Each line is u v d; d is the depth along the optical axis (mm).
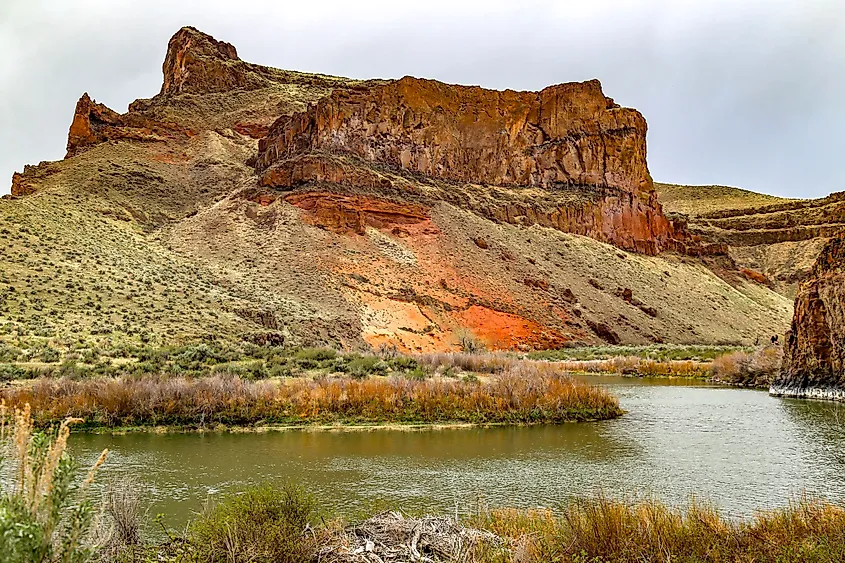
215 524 8555
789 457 18984
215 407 22656
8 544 4828
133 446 19297
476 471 16844
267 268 61625
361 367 32906
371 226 74688
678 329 81438
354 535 9336
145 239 64312
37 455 5391
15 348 28734
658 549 8180
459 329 63281
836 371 32562
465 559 8109
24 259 42281
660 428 23906
